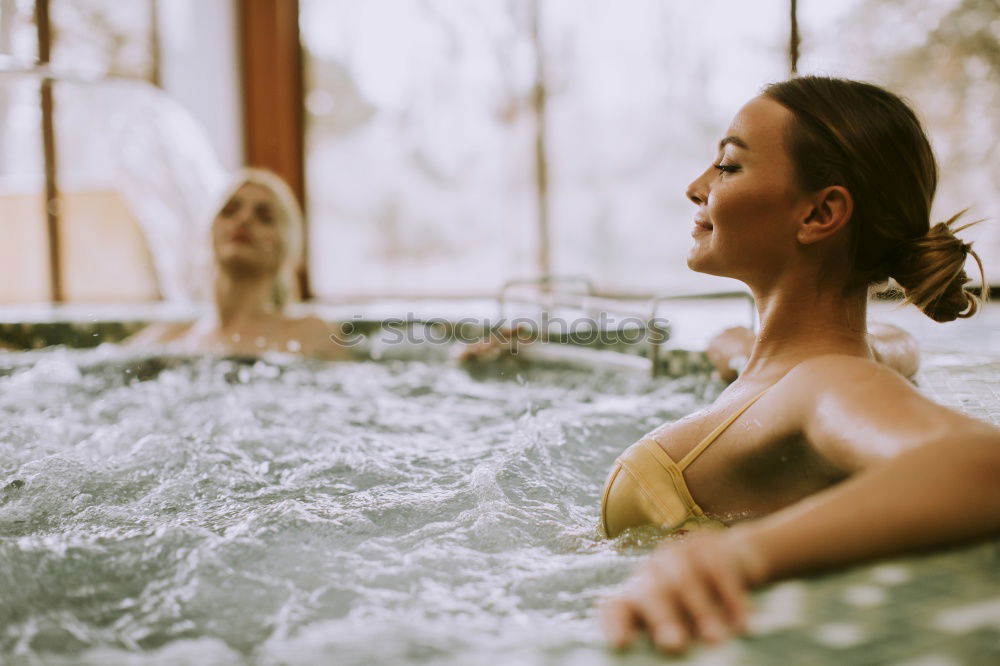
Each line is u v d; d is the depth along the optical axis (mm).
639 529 802
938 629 390
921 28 3961
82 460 1289
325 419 1775
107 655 565
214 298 2873
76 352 2768
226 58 5387
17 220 5113
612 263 4816
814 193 772
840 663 373
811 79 812
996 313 2738
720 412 800
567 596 642
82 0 5109
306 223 5344
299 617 646
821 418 646
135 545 823
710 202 825
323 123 5316
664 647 408
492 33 4934
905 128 772
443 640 521
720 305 3992
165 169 5309
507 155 4984
